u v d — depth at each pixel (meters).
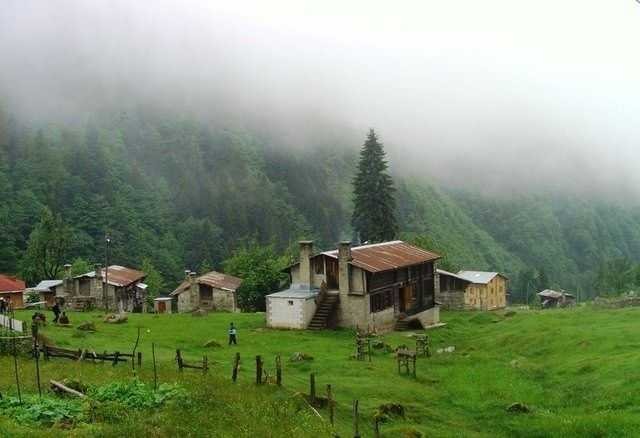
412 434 30.56
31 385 29.28
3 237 154.88
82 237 170.12
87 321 60.84
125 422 24.25
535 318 69.19
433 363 49.03
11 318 46.53
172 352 46.66
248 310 103.31
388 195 103.75
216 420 26.39
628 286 145.50
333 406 33.03
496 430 33.59
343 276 64.19
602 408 34.41
